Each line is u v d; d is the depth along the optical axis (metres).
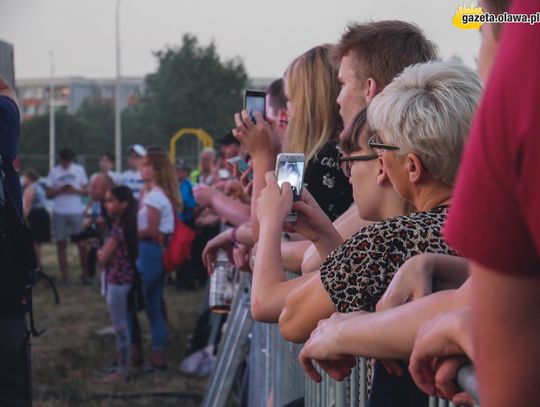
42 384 7.34
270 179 2.37
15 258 3.50
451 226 1.00
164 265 7.56
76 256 18.36
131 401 6.81
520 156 0.89
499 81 0.91
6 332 3.54
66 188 14.12
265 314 2.19
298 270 2.92
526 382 1.01
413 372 1.37
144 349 8.73
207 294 7.48
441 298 1.47
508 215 0.93
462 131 1.92
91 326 9.95
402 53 2.83
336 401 2.37
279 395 3.73
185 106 50.19
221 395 4.46
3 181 3.46
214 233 10.87
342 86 3.00
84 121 58.88
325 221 2.42
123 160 56.53
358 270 1.87
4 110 3.59
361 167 2.21
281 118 3.77
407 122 1.95
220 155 9.90
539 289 0.98
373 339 1.56
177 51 51.00
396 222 1.88
